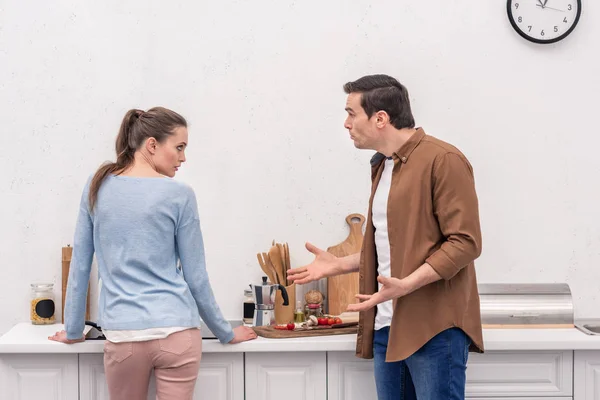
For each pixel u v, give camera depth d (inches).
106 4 113.9
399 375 89.4
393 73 116.2
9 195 114.3
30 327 108.8
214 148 115.6
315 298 112.9
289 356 99.3
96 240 86.6
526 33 115.5
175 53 114.7
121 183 84.7
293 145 116.1
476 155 117.0
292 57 115.6
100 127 114.7
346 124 87.5
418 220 81.7
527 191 117.3
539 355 100.7
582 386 100.8
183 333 84.3
